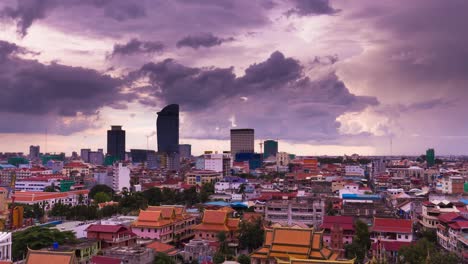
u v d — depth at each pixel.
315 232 184.88
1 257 188.25
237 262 183.62
